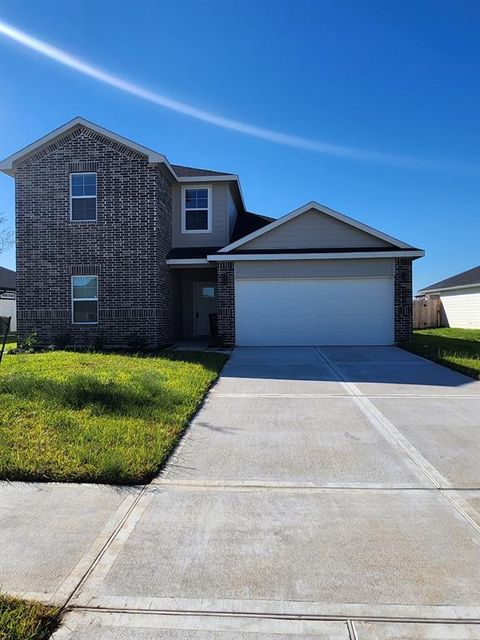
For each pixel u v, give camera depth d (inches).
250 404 302.2
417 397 319.9
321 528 147.9
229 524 150.7
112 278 614.5
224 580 122.0
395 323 615.2
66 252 619.5
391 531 145.9
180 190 708.7
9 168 621.9
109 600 114.3
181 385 332.8
